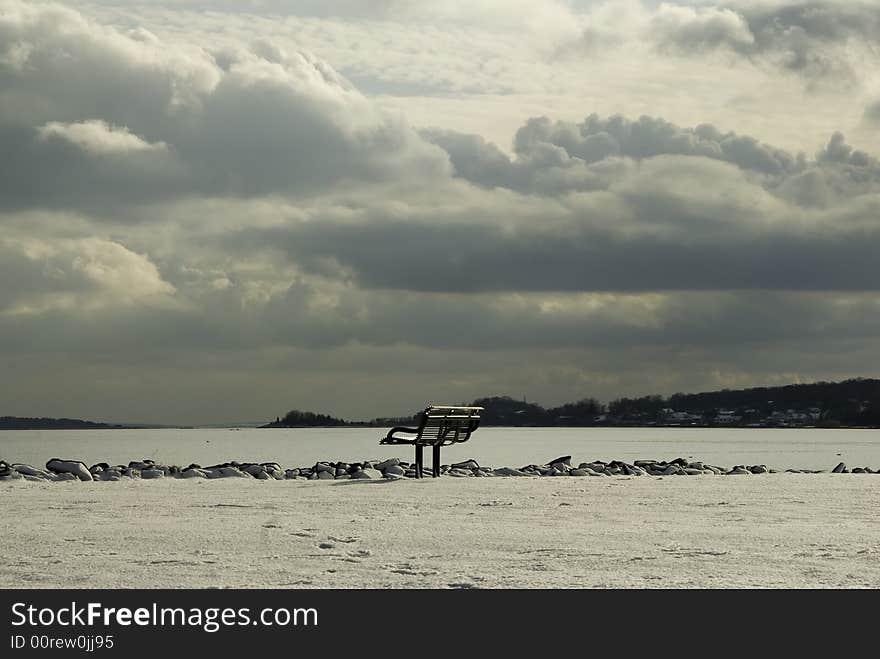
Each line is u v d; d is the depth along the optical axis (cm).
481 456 7981
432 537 1108
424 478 2016
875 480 2038
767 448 14038
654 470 2459
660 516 1316
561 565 943
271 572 912
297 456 8031
